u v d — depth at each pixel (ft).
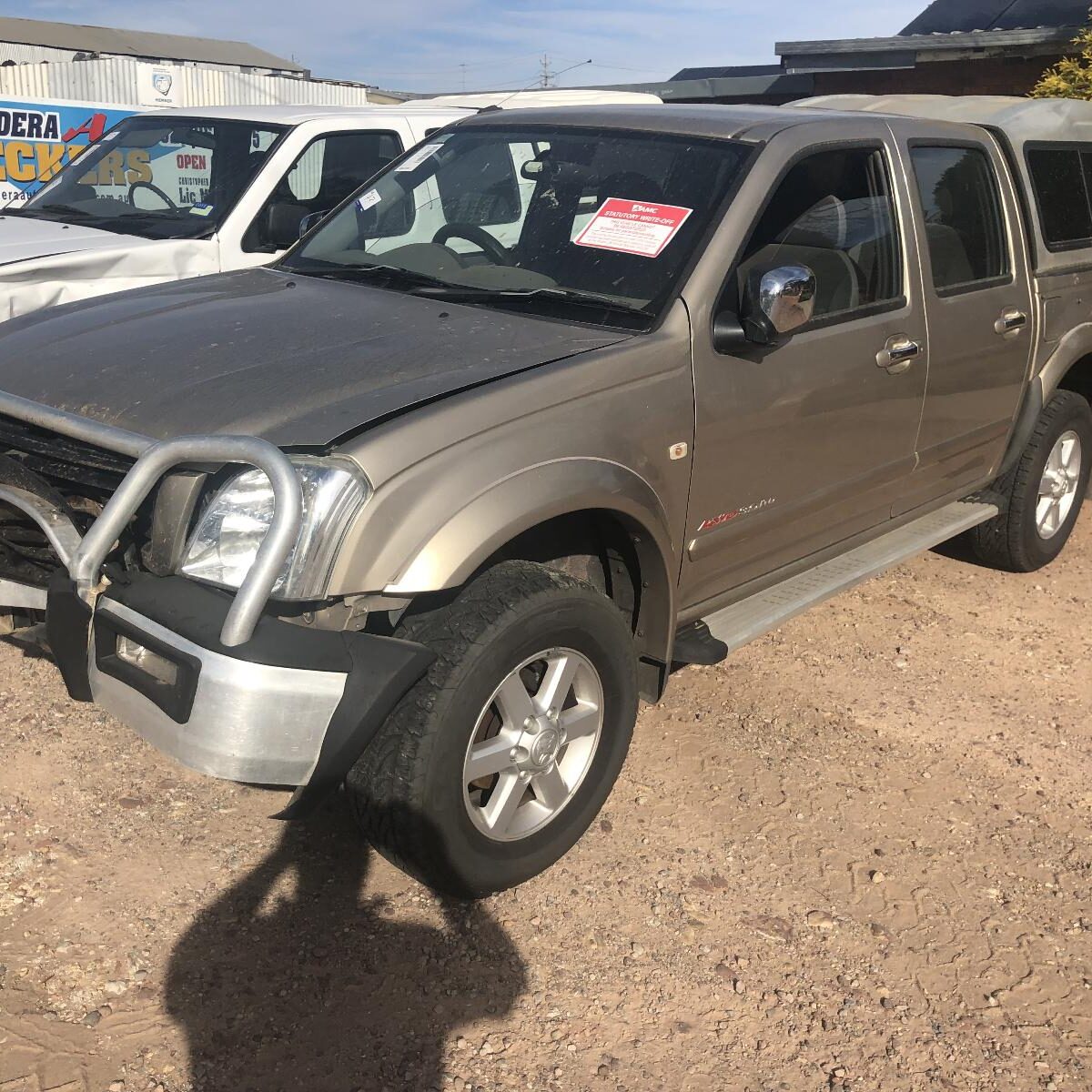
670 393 10.23
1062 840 11.37
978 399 15.03
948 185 14.37
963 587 17.74
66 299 17.21
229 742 7.83
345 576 8.06
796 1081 8.23
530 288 11.28
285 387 8.98
